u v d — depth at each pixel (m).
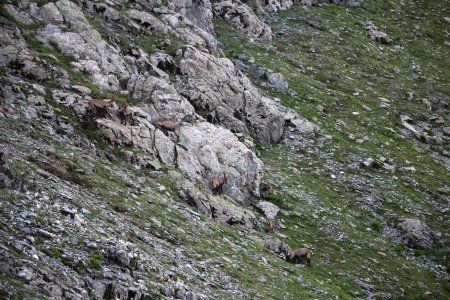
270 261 139.25
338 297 136.75
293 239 167.12
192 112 179.00
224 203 156.25
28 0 174.50
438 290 165.88
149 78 176.75
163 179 145.12
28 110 136.12
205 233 131.62
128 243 98.44
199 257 117.38
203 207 146.75
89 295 76.38
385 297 154.75
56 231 87.56
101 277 81.31
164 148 156.12
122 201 121.81
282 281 129.00
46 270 73.94
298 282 133.62
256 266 130.12
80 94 154.25
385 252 177.75
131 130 152.88
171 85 179.25
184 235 123.81
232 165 173.62
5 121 126.38
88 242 89.12
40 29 168.50
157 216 125.06
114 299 78.56
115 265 88.19
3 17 162.62
